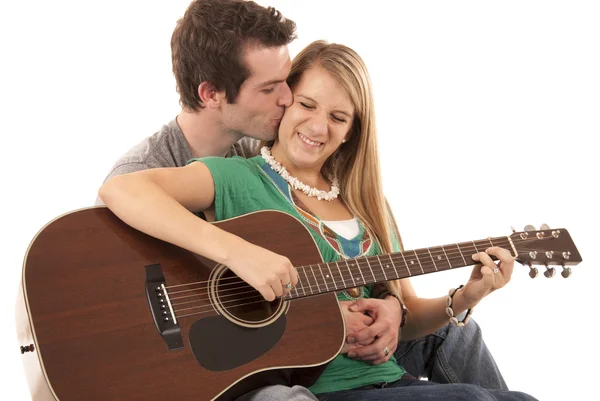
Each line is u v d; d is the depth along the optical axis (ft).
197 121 9.10
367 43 14.74
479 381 9.00
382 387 8.00
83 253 7.07
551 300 14.55
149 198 7.20
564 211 14.79
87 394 6.61
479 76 14.90
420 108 14.88
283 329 7.43
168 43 13.32
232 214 7.96
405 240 14.61
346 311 7.98
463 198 14.78
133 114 13.15
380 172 8.94
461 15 14.87
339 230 8.48
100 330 6.84
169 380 6.85
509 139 14.89
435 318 8.80
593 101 14.88
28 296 6.79
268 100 8.57
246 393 7.13
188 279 7.28
